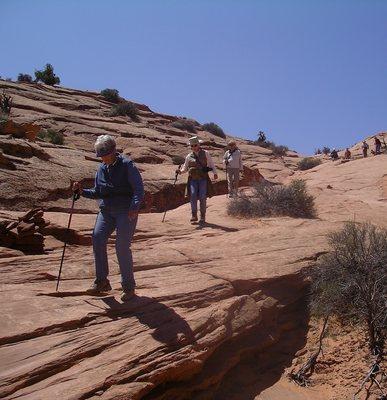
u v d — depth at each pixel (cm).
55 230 797
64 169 1385
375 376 522
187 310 548
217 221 1046
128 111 4144
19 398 371
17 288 545
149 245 811
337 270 658
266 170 3881
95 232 545
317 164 4422
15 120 2708
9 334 443
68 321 476
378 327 577
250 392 509
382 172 2886
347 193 2534
